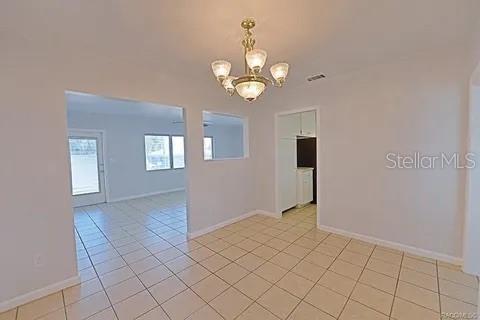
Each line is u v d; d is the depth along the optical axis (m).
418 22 1.87
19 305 1.96
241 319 1.75
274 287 2.14
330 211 3.43
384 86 2.80
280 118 4.16
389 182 2.84
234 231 3.58
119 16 1.71
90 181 5.59
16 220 1.96
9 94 1.92
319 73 3.06
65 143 2.21
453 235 2.45
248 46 1.88
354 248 2.89
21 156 1.98
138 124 6.39
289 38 2.11
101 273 2.43
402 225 2.78
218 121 7.40
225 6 1.62
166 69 2.81
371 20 1.83
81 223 4.15
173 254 2.84
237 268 2.48
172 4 1.59
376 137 2.90
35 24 1.77
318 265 2.51
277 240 3.21
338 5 1.64
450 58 2.37
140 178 6.46
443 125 2.45
